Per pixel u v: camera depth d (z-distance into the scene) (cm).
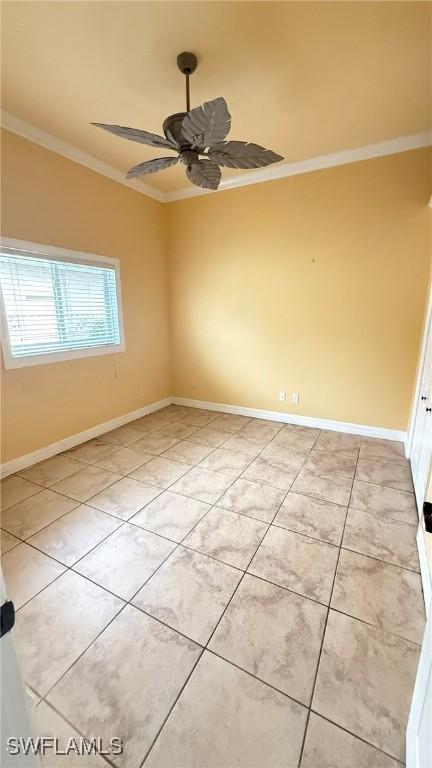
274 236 356
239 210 370
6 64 191
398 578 166
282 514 218
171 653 131
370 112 243
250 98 226
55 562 179
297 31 172
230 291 396
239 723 109
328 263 335
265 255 366
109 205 339
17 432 276
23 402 278
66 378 315
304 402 378
